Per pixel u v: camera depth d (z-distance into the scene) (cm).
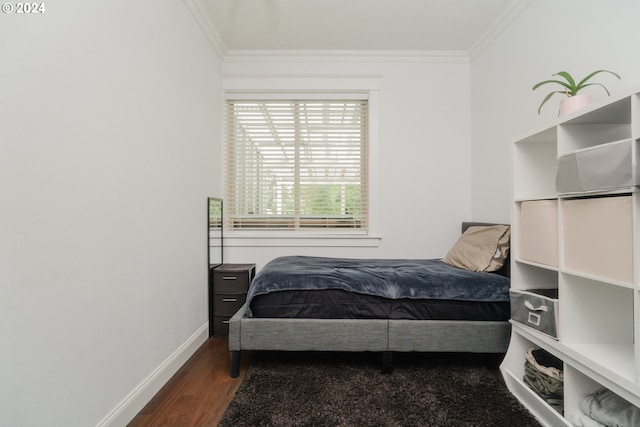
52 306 95
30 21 88
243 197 288
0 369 80
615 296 120
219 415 135
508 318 167
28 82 87
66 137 100
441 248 278
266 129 288
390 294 168
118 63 127
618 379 93
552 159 151
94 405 112
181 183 189
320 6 212
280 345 167
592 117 113
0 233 80
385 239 279
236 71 278
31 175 88
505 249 189
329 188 288
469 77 276
